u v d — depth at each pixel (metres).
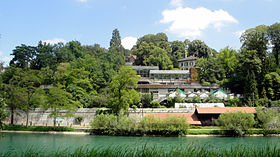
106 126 55.19
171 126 53.47
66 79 75.31
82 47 111.94
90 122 61.81
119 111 58.81
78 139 48.94
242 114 54.12
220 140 46.84
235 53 95.44
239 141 44.69
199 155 13.62
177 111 64.88
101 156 13.88
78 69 72.44
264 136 52.81
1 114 43.19
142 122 54.53
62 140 47.38
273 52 84.50
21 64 94.44
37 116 67.44
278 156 12.85
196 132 54.28
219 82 85.69
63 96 62.34
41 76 80.00
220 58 94.62
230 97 73.12
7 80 79.25
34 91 67.19
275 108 61.25
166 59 113.81
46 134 56.84
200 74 89.81
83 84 71.00
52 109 67.12
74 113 65.00
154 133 54.53
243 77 79.69
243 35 88.00
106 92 71.94
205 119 60.22
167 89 83.81
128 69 62.56
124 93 60.84
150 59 112.38
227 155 13.60
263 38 81.50
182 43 134.88
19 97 62.81
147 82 92.56
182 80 95.06
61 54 97.75
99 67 80.44
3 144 42.06
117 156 14.02
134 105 65.81
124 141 45.25
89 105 67.81
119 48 140.38
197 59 103.38
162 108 65.31
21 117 67.88
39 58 96.50
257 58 77.00
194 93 74.94
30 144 41.50
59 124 64.75
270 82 70.56
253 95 69.56
